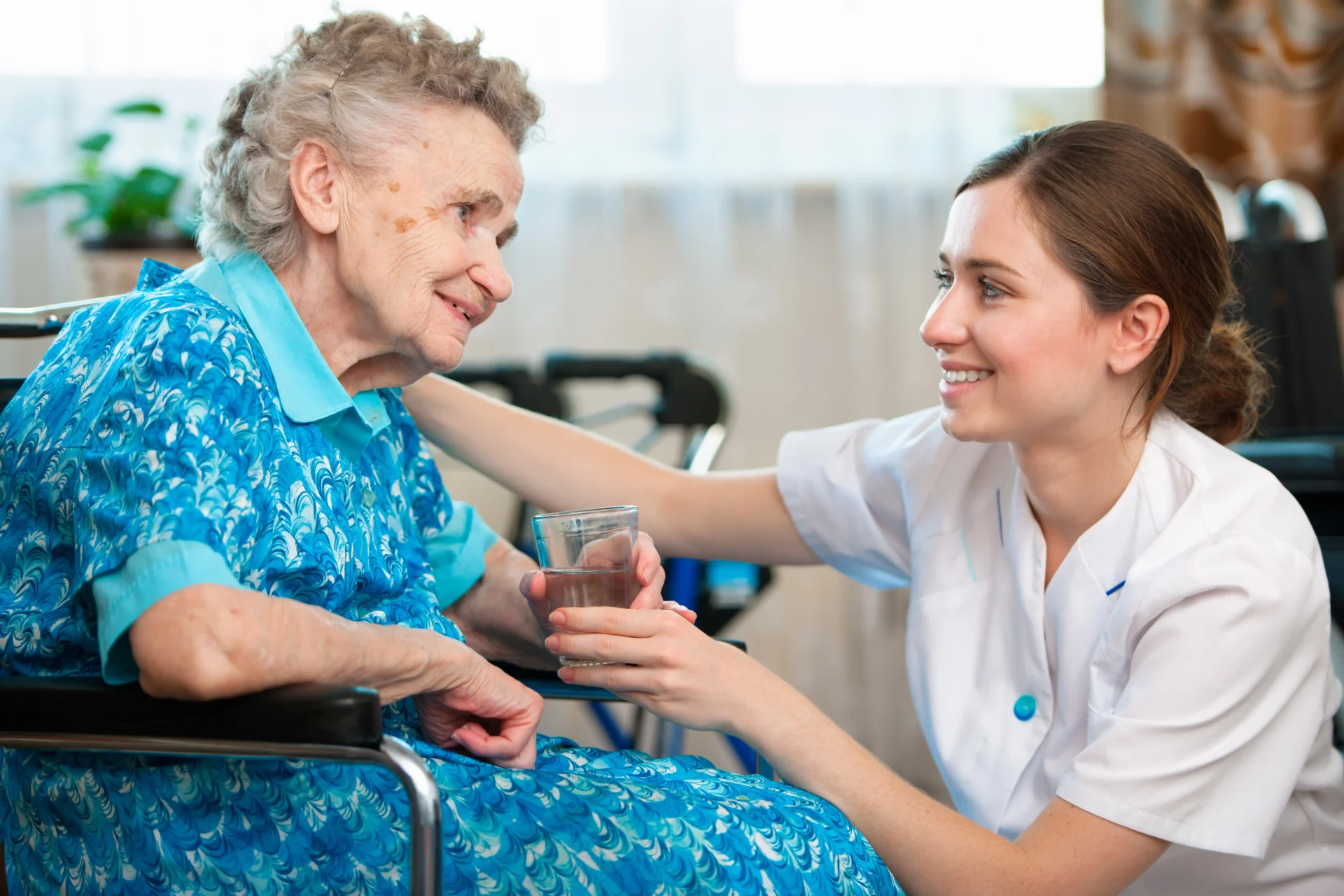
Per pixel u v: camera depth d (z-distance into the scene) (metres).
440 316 1.11
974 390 1.17
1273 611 1.08
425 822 0.82
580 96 2.88
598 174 2.90
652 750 2.77
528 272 2.87
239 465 0.95
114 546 0.89
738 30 2.94
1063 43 3.02
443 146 1.08
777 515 1.48
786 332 3.02
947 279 1.23
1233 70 3.02
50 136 2.66
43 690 0.88
